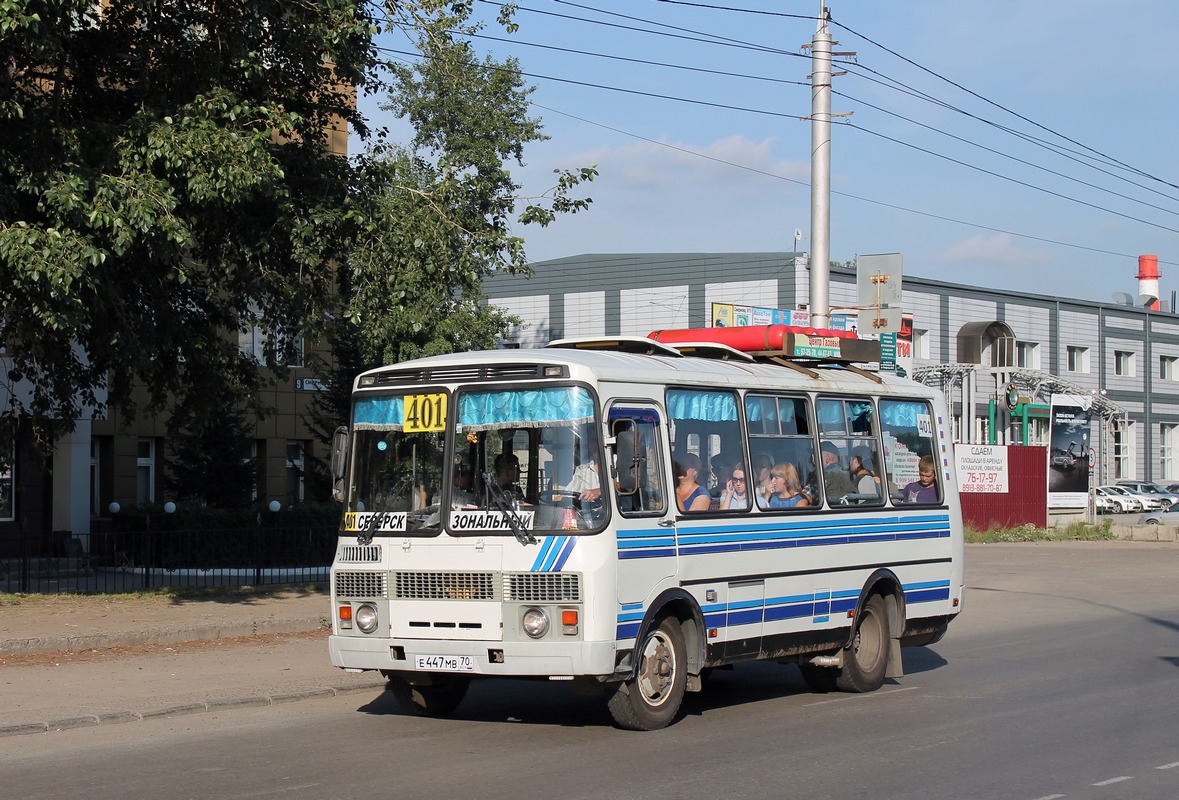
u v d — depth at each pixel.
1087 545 37.00
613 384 9.77
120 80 16.53
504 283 52.16
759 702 11.77
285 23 15.89
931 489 13.52
